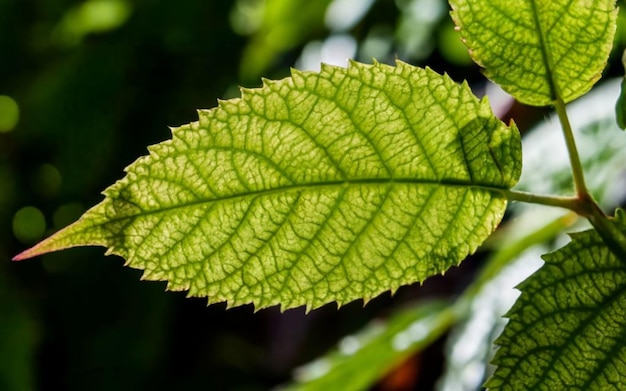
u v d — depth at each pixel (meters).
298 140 0.29
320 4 0.81
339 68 0.29
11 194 0.97
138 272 0.90
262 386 0.90
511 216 0.52
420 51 0.75
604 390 0.29
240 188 0.29
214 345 0.92
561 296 0.29
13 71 0.95
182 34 0.90
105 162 0.91
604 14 0.29
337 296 0.30
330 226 0.30
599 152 0.45
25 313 0.88
